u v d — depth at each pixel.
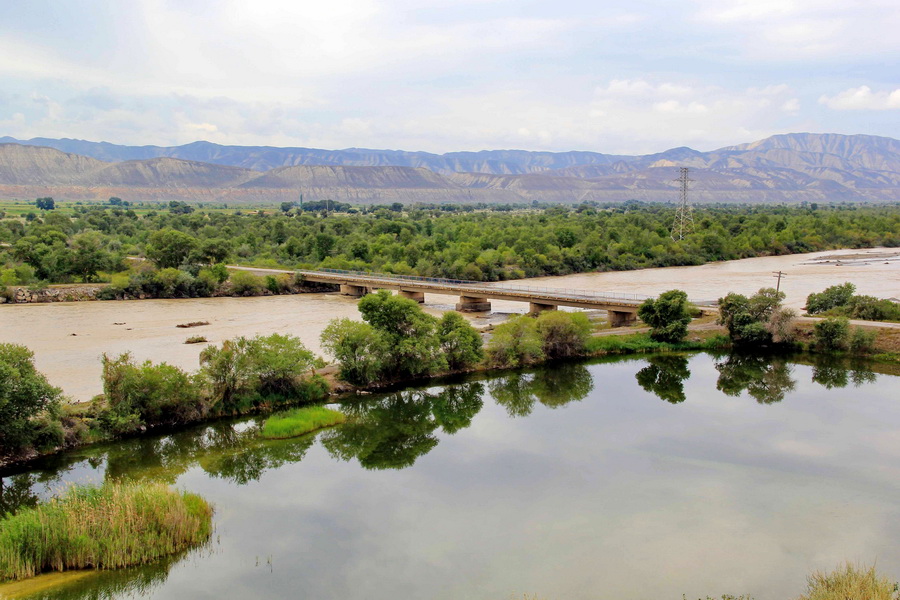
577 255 185.50
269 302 134.75
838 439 57.00
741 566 37.19
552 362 84.81
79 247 150.25
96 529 37.22
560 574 36.47
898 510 43.94
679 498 45.84
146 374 58.44
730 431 59.38
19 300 126.75
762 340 91.50
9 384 49.50
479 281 161.38
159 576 36.22
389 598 34.28
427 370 76.44
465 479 49.41
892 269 173.38
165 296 139.12
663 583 35.53
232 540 40.22
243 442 57.00
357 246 183.00
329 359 79.88
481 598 34.19
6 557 34.81
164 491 41.44
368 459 53.72
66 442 53.69
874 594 31.12
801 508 44.19
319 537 40.69
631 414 64.50
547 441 57.31
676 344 91.38
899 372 79.44
